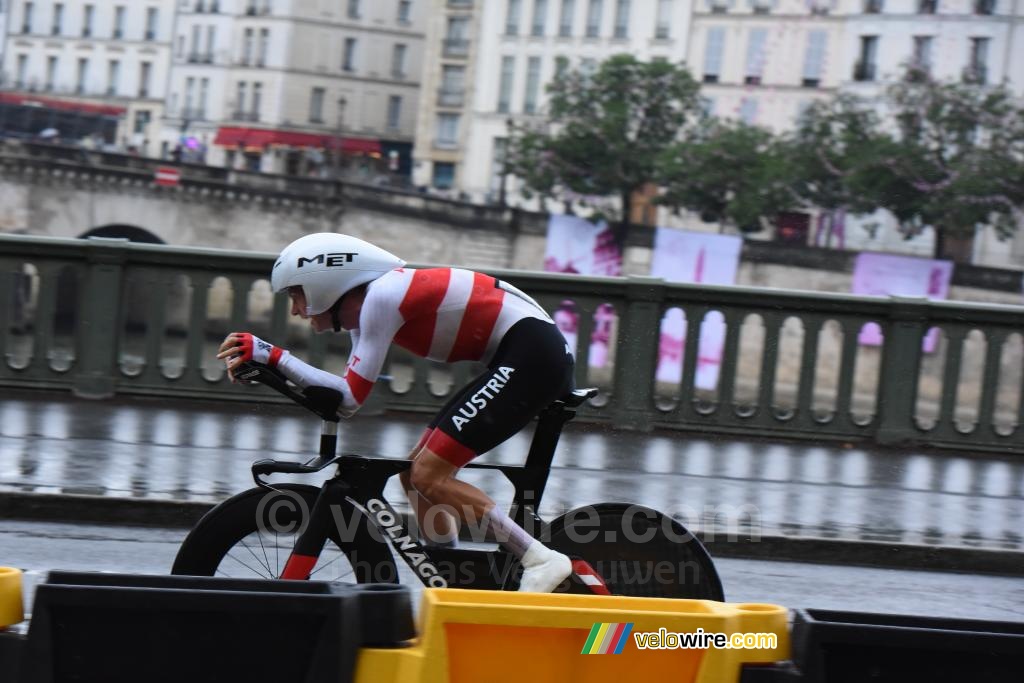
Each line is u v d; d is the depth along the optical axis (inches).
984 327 423.8
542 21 3253.0
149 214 2945.4
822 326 424.2
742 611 159.5
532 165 2662.4
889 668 157.4
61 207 2952.8
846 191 2363.4
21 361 440.5
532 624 155.0
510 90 3331.7
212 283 416.5
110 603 151.9
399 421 408.8
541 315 188.5
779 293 421.1
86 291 412.5
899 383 423.8
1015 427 426.3
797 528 309.3
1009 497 360.2
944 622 160.6
